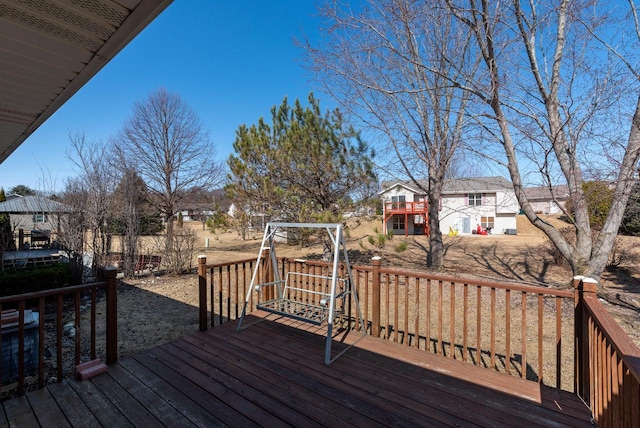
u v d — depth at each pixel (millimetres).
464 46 7582
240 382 2430
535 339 4102
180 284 7152
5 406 2131
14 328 2887
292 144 7332
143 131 13195
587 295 2219
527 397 2246
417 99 8508
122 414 2051
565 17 5574
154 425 1943
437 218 9109
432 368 2678
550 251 9672
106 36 1828
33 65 2119
